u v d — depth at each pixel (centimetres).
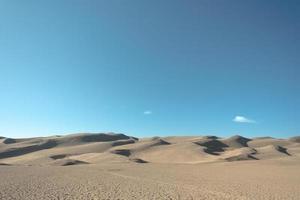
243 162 9050
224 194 3528
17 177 5191
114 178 5244
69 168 7619
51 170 6925
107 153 15700
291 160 9062
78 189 3812
